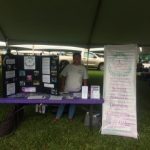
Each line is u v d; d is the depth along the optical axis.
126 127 3.29
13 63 3.53
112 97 3.33
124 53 3.27
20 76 3.67
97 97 3.39
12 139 3.20
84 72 4.01
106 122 3.36
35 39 6.91
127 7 4.16
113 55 3.32
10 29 5.87
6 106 4.80
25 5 4.33
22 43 7.02
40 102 3.29
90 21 5.06
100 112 3.87
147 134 3.46
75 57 4.03
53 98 3.37
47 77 3.59
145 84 9.23
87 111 4.07
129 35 6.06
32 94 3.62
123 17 4.69
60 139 3.23
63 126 3.73
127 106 3.28
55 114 4.36
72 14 4.68
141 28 5.36
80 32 5.99
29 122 3.92
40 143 3.10
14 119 3.53
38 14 4.77
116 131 3.33
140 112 4.71
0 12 4.70
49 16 4.85
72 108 4.07
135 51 3.22
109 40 6.74
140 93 7.04
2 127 3.30
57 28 5.70
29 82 3.68
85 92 3.40
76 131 3.53
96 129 3.58
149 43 7.04
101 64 16.12
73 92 3.90
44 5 4.30
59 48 7.82
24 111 4.53
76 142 3.15
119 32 5.80
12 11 4.64
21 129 3.58
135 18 4.68
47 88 3.62
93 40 6.79
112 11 4.38
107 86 3.35
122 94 3.29
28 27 5.68
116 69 3.31
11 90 3.50
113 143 3.13
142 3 3.94
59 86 3.71
